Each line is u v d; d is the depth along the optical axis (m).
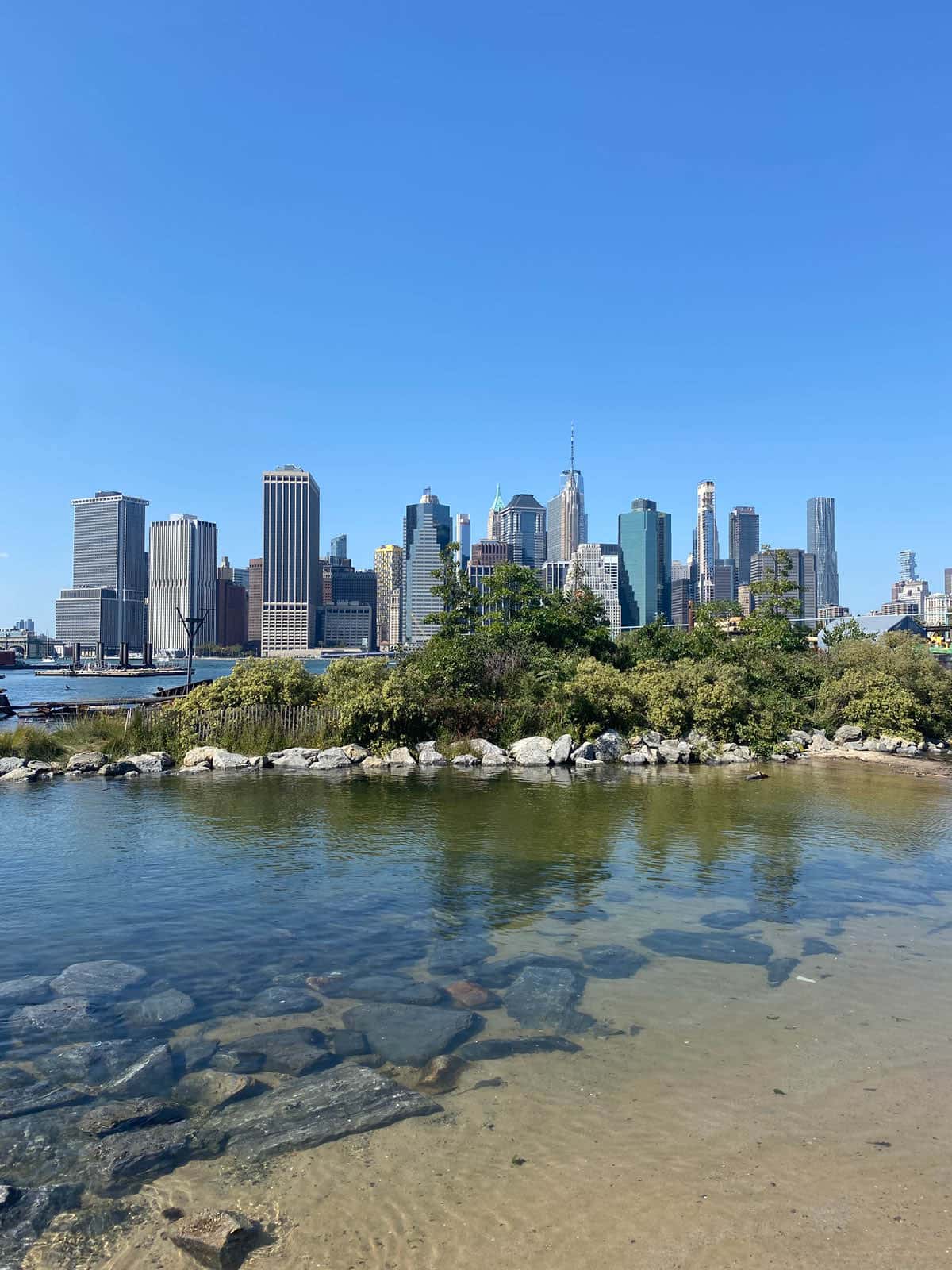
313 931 10.57
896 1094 6.71
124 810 19.02
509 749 29.09
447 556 41.84
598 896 12.18
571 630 42.06
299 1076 6.89
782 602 48.00
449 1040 7.57
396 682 30.02
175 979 8.95
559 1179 5.57
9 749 26.67
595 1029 7.84
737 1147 5.96
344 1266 4.71
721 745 31.16
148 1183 5.50
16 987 8.67
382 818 18.03
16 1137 6.00
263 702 30.47
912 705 35.16
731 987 8.87
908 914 11.47
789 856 14.73
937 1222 5.18
